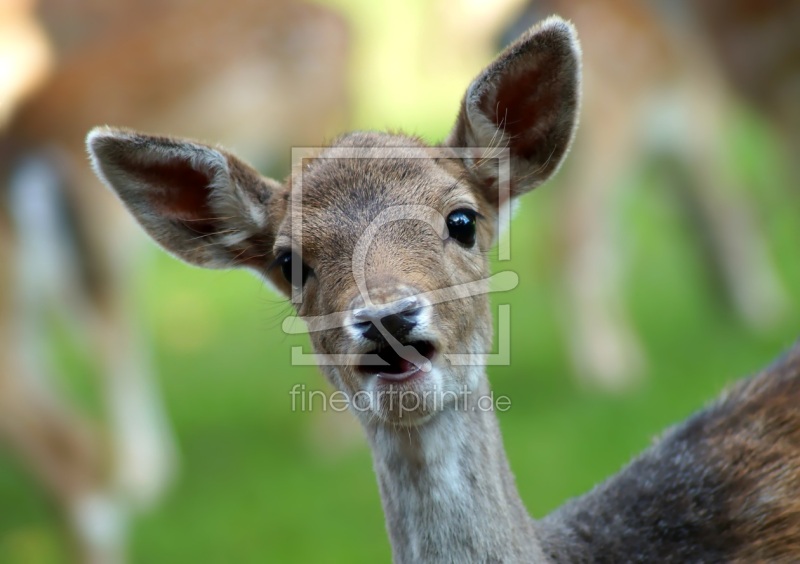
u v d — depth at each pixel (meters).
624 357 14.04
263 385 15.20
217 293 17.94
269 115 14.93
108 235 12.98
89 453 11.76
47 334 14.62
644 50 14.26
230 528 12.43
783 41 14.26
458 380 6.38
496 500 6.46
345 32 15.45
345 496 12.80
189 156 7.11
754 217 15.78
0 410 11.66
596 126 14.12
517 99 7.02
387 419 6.23
